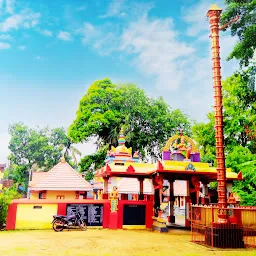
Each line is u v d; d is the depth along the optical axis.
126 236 13.74
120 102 36.62
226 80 22.34
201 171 16.80
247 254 9.55
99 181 28.52
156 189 17.67
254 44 14.27
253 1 13.51
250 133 21.12
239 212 14.47
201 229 13.66
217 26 12.79
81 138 34.66
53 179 23.86
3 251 9.55
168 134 36.94
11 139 51.91
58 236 13.29
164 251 10.02
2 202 15.28
